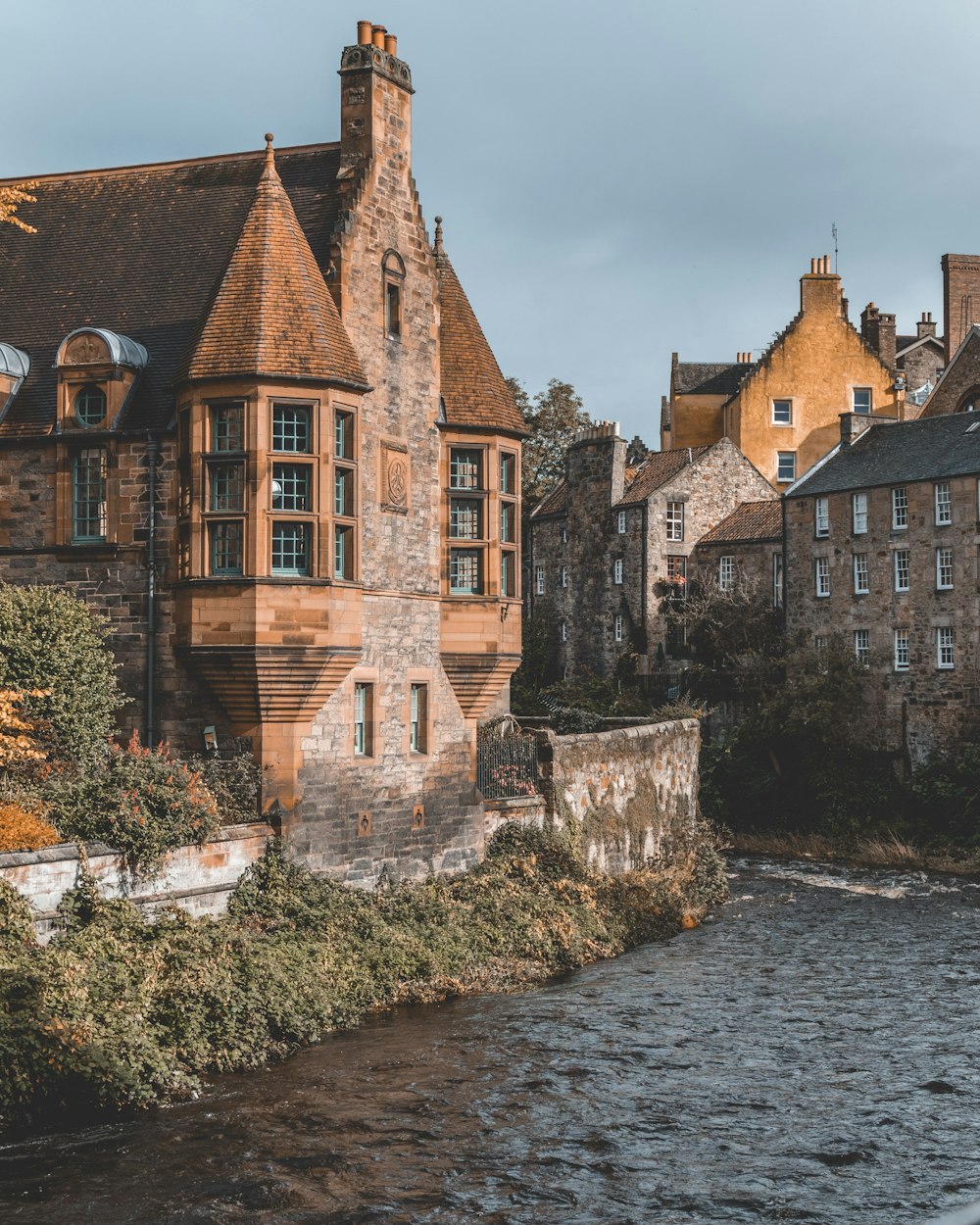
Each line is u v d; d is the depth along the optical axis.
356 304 25.91
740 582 60.09
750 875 41.50
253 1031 19.77
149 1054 18.05
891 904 35.91
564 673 67.25
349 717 25.55
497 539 28.94
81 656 23.25
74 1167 15.64
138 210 28.39
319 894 23.89
